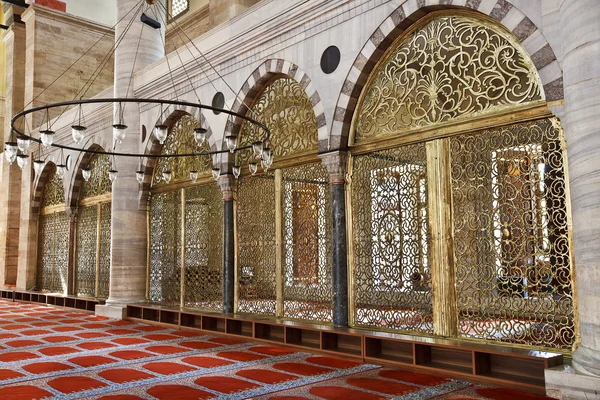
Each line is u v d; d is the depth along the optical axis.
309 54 7.08
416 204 6.00
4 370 5.44
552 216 4.85
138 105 10.43
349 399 4.26
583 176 4.00
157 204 10.17
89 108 12.47
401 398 4.27
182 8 15.15
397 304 6.06
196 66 9.03
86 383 4.87
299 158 7.29
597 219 3.91
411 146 6.08
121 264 10.10
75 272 13.09
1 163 16.84
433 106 5.82
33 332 8.27
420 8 5.80
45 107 5.34
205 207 8.98
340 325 6.43
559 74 4.69
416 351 5.32
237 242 8.17
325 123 6.76
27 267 14.71
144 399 4.32
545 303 4.89
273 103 7.85
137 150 10.31
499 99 5.82
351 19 6.56
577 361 4.11
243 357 6.08
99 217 12.23
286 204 7.52
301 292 7.17
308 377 5.05
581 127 4.03
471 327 5.38
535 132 5.05
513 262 5.28
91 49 16.28
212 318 8.18
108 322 9.45
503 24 5.14
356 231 6.55
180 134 9.68
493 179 5.40
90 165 12.82
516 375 4.79
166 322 8.96
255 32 7.82
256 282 7.82
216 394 4.45
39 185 14.77
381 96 6.39
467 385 4.70
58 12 15.55
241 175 8.20
